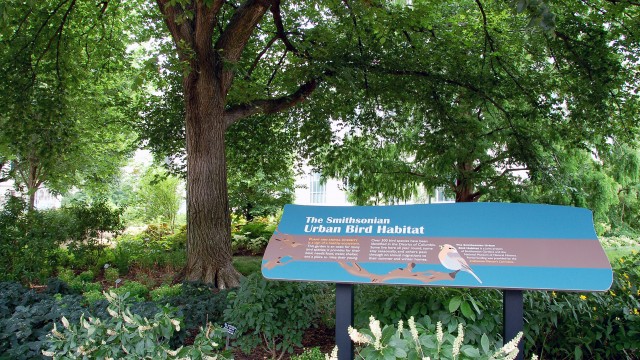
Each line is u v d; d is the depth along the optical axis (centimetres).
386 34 835
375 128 1245
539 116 1102
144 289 828
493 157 1203
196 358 329
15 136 1064
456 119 1123
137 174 2611
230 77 858
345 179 1373
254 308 423
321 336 530
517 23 984
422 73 1041
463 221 349
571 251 320
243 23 823
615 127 1088
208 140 848
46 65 1065
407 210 370
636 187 1498
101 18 1055
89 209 1126
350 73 953
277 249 365
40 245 883
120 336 326
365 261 342
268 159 1366
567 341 427
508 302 316
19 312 408
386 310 377
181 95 1199
